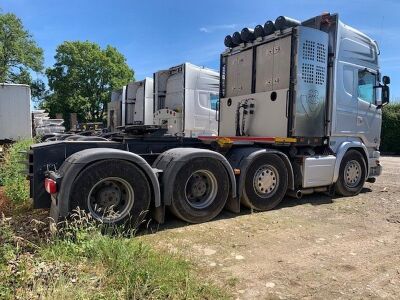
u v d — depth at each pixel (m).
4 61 44.62
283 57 6.79
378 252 4.29
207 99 12.24
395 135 23.86
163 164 5.18
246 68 7.64
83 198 4.34
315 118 6.81
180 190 5.11
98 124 17.17
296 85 6.50
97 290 2.83
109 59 47.50
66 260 3.27
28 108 14.47
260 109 7.19
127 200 4.72
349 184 7.62
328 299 3.13
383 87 8.12
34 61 47.25
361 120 7.79
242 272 3.65
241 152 6.09
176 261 3.56
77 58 46.00
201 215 5.31
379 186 8.98
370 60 7.98
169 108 12.68
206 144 6.36
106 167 4.49
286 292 3.24
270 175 6.21
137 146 5.62
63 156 4.91
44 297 2.60
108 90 47.25
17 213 5.65
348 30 7.40
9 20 44.53
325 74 6.89
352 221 5.65
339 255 4.17
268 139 6.37
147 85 14.57
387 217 5.92
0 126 14.02
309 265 3.86
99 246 3.47
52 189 4.26
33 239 4.22
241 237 4.76
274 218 5.74
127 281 2.91
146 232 4.88
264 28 7.08
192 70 11.89
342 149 7.29
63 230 3.95
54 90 47.41
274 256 4.11
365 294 3.23
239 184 5.82
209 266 3.78
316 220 5.68
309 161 6.73
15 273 2.91
